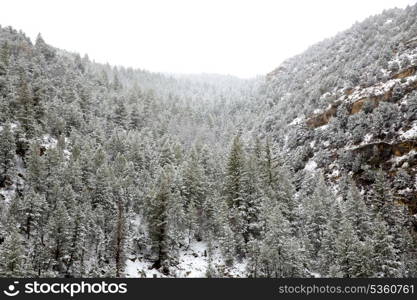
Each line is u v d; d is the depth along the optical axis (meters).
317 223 55.47
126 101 124.81
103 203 52.66
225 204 53.31
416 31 102.62
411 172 67.38
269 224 46.19
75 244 41.97
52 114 82.94
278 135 112.62
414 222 60.16
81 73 144.00
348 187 72.31
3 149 56.12
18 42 127.38
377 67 97.31
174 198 53.22
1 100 71.56
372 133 79.56
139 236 51.69
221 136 133.00
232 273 45.28
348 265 41.94
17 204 46.47
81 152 64.50
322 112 102.06
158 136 105.81
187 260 48.91
